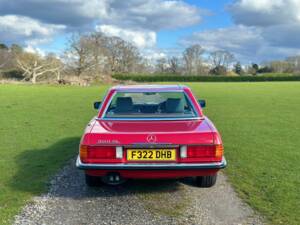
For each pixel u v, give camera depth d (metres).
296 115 14.93
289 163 7.05
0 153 7.96
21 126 11.85
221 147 4.86
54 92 31.28
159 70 100.25
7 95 26.62
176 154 4.78
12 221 4.34
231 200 5.01
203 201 4.99
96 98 24.42
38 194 5.30
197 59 101.31
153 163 4.78
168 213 4.58
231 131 10.94
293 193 5.27
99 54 63.22
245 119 13.74
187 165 4.75
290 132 10.73
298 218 4.38
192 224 4.24
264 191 5.37
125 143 4.76
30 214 4.56
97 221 4.35
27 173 6.37
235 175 6.23
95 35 66.12
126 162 4.79
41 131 10.89
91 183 5.48
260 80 87.44
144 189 5.50
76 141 9.40
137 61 92.44
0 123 12.49
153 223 4.28
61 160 7.31
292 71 109.75
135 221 4.34
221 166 4.80
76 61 61.00
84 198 5.14
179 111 5.76
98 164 4.79
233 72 107.25
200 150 4.77
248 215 4.49
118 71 89.50
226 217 4.44
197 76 88.62
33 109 17.03
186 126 5.14
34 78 52.16
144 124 5.28
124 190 5.46
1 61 65.56
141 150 4.78
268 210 4.63
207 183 5.47
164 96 5.99
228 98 25.23
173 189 5.48
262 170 6.54
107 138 4.80
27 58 57.22
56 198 5.14
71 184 5.77
